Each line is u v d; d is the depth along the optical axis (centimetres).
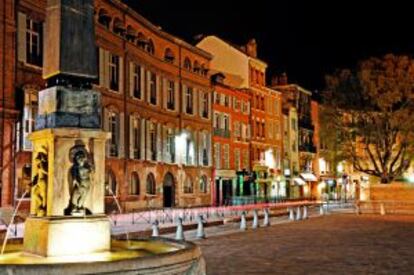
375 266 1470
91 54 1050
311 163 7981
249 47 6594
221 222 3181
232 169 6034
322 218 3684
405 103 4906
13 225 2523
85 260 882
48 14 1059
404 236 2336
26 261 889
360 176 8519
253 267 1450
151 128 4659
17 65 3116
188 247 931
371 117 4938
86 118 1005
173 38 5034
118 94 4091
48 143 980
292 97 7500
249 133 6400
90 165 974
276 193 6844
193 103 5397
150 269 771
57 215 946
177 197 5006
